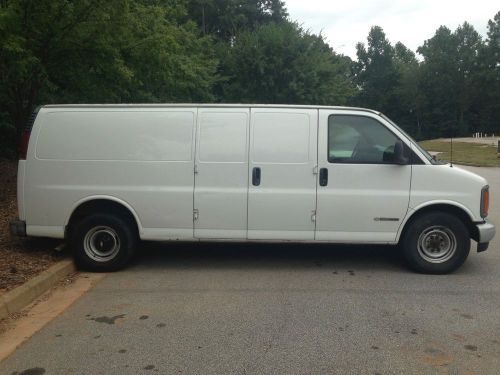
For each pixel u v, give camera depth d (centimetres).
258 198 615
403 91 9931
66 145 628
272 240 622
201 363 382
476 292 553
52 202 630
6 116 1388
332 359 388
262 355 395
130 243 632
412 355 395
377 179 612
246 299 527
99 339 426
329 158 614
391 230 616
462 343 418
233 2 4753
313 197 612
